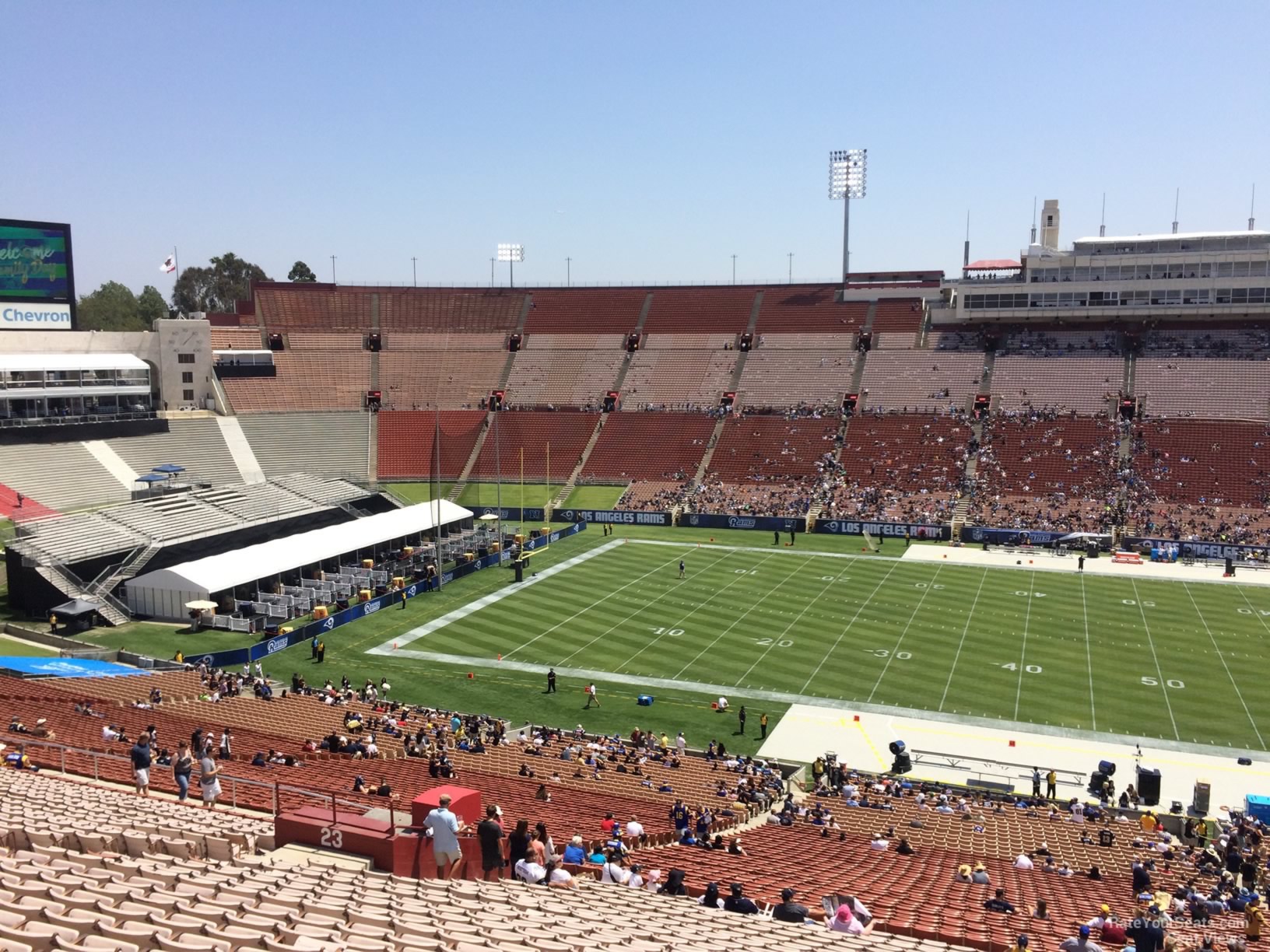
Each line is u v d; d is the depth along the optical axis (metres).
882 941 18.66
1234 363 111.94
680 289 142.50
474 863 20.27
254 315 135.75
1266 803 40.19
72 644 61.50
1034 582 78.94
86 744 32.84
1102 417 108.94
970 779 44.94
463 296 143.75
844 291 136.50
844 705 54.16
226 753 34.12
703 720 52.34
